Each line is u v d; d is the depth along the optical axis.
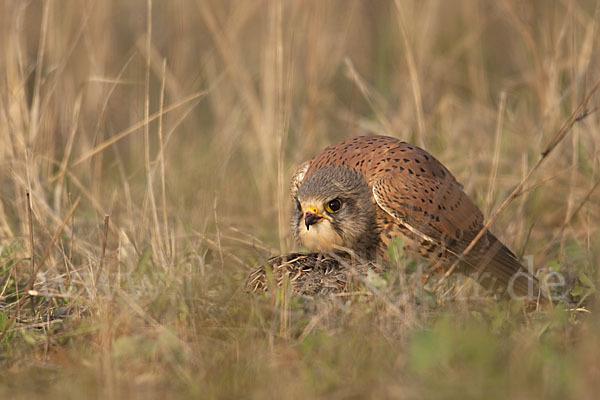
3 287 9.79
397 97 16.92
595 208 12.05
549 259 11.04
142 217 10.62
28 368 7.64
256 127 14.53
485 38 19.56
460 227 9.99
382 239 10.09
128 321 8.06
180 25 16.30
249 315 8.14
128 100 16.69
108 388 6.84
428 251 9.96
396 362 7.12
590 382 6.34
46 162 12.59
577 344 7.58
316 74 16.22
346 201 9.88
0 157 12.37
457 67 18.36
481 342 7.04
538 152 12.72
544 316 8.43
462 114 15.59
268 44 14.66
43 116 12.59
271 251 10.91
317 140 15.23
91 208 12.26
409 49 12.91
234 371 7.16
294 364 7.36
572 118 10.68
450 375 6.87
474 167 12.63
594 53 14.64
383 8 19.19
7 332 8.45
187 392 6.92
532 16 16.64
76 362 7.59
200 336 7.95
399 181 9.86
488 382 6.66
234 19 16.89
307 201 9.91
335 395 6.70
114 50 17.28
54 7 14.67
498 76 18.48
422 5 17.83
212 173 13.43
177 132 15.37
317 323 8.04
